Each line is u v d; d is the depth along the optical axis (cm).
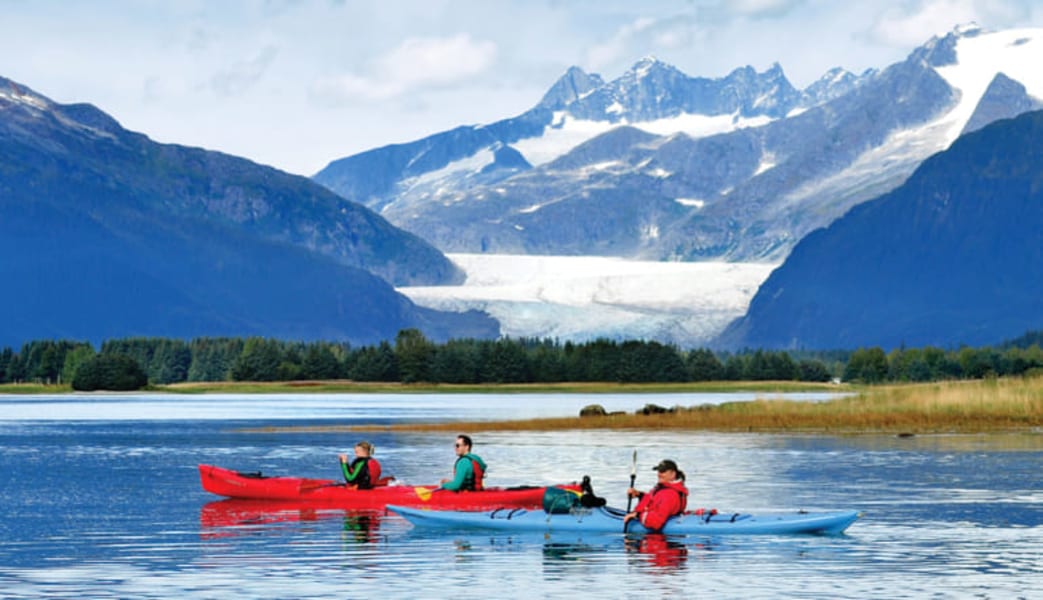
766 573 3784
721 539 4419
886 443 9088
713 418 11888
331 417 16675
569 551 4194
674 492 4588
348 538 4541
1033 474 6775
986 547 4259
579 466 7500
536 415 17050
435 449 9238
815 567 3891
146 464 8144
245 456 8869
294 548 4312
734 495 5853
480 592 3525
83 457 8825
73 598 3447
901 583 3622
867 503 5525
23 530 4803
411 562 4016
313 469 7819
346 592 3528
